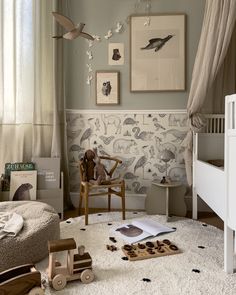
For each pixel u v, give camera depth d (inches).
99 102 133.0
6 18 121.4
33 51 124.7
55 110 126.3
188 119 115.1
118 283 66.9
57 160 122.7
